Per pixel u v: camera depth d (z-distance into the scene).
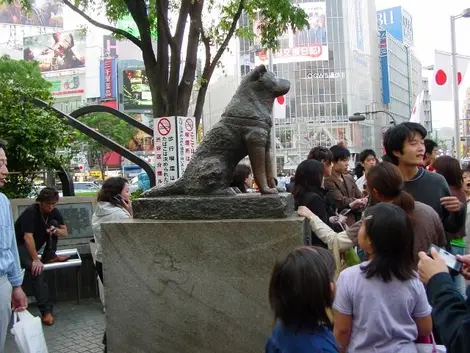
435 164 4.29
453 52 11.91
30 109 7.28
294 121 46.91
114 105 46.88
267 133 3.26
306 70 46.75
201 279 3.05
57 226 5.62
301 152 46.84
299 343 1.78
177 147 7.65
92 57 49.59
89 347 4.48
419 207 2.82
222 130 3.29
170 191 3.38
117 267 3.23
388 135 3.37
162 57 8.28
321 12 45.41
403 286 2.22
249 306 2.97
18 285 3.21
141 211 3.36
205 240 3.04
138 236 3.18
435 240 2.79
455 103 11.88
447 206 3.16
